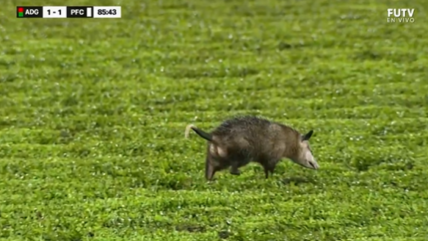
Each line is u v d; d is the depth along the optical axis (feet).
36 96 210.38
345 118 194.49
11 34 267.80
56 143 176.04
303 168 158.92
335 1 322.14
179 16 298.15
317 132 182.09
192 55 249.55
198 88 218.59
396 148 170.50
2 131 181.98
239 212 135.64
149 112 199.31
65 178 152.97
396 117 193.77
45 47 254.06
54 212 135.85
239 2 321.93
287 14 303.07
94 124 188.14
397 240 124.88
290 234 126.52
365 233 127.85
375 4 315.37
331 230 128.98
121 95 211.82
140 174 154.10
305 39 268.21
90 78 226.38
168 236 126.00
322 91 215.72
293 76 230.07
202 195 142.41
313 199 141.28
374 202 140.15
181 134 180.34
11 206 138.31
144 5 312.09
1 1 306.55
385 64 241.96
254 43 264.11
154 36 270.05
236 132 144.87
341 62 244.63
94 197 143.43
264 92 215.51
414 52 253.24
